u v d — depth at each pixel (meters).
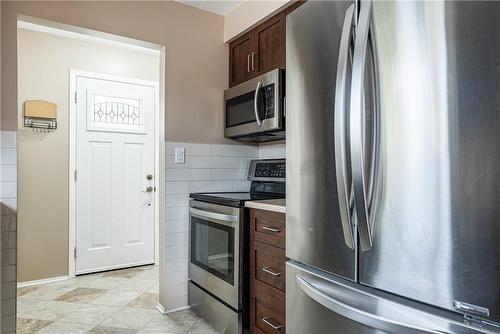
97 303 2.74
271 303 1.84
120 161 3.64
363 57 1.07
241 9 2.65
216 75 2.81
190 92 2.68
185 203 2.65
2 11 1.98
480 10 0.86
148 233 3.80
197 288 2.51
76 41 3.42
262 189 2.73
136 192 3.73
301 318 1.44
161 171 2.63
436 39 0.94
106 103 3.58
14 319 2.01
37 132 3.22
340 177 1.16
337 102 1.17
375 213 1.08
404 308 1.02
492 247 0.84
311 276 1.37
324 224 1.31
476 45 0.87
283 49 2.28
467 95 0.88
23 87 3.15
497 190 0.83
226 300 2.16
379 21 1.07
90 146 3.48
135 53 3.75
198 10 2.73
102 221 3.54
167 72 2.58
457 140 0.90
